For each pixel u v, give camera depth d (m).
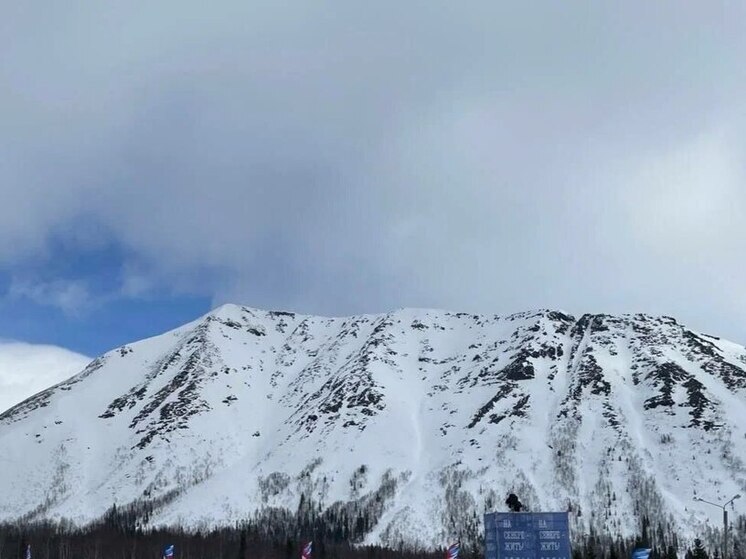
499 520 77.81
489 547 78.38
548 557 76.44
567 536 76.69
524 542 76.94
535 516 77.31
